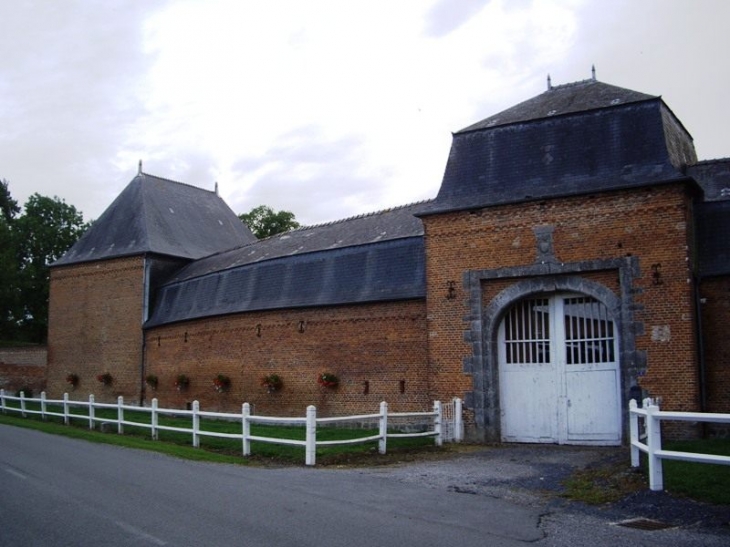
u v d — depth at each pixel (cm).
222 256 2902
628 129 1669
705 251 1620
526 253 1689
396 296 1952
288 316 2231
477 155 1841
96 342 3120
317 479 1154
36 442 1681
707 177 1848
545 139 1764
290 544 707
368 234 2242
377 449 1516
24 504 904
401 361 1938
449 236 1797
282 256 2348
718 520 830
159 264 3075
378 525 798
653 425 978
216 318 2516
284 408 2200
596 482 1084
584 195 1634
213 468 1295
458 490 1048
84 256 3250
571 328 1670
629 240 1579
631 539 755
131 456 1439
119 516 833
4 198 6053
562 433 1652
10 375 3538
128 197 3403
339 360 2077
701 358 1558
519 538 752
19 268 5250
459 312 1761
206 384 2533
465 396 1730
